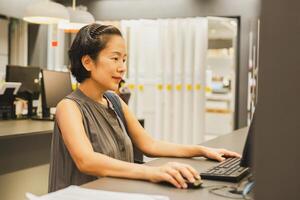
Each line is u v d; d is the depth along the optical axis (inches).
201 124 197.3
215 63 270.4
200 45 196.4
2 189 124.3
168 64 200.5
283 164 23.8
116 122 63.3
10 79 154.6
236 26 192.1
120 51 60.1
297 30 23.0
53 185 58.1
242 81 189.0
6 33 216.2
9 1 204.7
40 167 138.9
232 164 56.9
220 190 43.8
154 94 203.3
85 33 60.0
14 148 128.0
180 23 198.7
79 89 61.9
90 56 59.7
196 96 197.2
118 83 61.4
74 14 157.6
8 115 153.8
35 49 223.5
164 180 45.4
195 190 43.7
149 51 203.9
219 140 93.8
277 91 23.7
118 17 209.5
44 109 155.3
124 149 62.7
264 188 24.3
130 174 48.4
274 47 23.5
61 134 57.1
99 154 52.6
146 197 38.6
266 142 24.2
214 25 219.3
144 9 204.4
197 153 66.2
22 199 132.0
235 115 191.9
